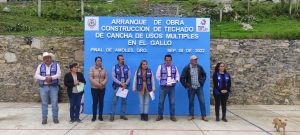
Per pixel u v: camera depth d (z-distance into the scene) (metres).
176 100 8.62
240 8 16.80
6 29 12.39
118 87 7.68
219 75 7.70
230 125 7.30
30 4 18.56
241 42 10.65
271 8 16.67
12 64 10.57
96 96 7.59
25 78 10.55
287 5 16.55
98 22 8.56
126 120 7.80
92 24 8.55
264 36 11.26
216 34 12.27
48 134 6.29
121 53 8.59
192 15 16.00
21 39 10.59
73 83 7.29
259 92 10.61
